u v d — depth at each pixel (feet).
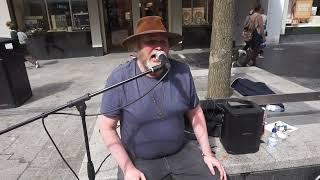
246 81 14.20
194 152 7.09
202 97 14.14
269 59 30.07
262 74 18.69
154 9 36.01
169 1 34.99
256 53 27.07
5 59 16.31
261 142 9.04
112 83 6.62
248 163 8.05
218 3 12.29
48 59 33.88
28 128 14.02
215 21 12.62
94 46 34.01
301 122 10.67
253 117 8.03
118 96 6.50
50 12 33.71
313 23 41.81
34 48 33.35
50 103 17.78
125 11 36.29
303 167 8.41
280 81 16.75
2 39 17.13
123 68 6.73
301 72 24.53
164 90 6.59
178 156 6.96
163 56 6.12
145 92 6.49
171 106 6.57
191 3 36.63
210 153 6.93
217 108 9.45
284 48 36.45
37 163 10.91
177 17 35.40
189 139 8.03
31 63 29.96
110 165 8.44
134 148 6.78
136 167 6.64
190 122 7.66
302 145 8.90
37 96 19.29
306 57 30.66
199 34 37.17
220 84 13.10
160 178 6.46
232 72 19.21
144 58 6.45
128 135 6.75
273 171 8.29
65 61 32.22
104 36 34.86
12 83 16.76
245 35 27.30
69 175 10.03
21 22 33.68
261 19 26.35
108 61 31.14
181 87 6.79
